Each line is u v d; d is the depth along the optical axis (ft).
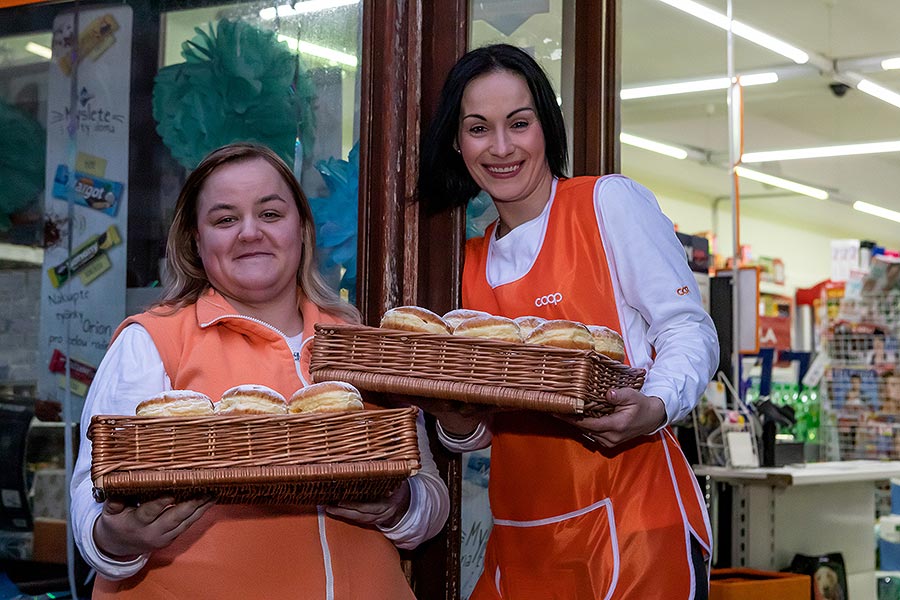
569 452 5.58
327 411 4.46
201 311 5.33
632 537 5.41
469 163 5.98
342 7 7.68
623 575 5.36
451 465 7.11
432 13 7.35
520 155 5.84
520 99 5.82
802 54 22.07
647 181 28.96
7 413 8.31
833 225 33.04
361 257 7.28
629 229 5.65
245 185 5.34
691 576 5.44
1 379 8.38
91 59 8.42
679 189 29.55
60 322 8.34
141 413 4.39
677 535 5.46
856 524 14.16
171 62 8.23
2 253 8.47
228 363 5.24
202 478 4.09
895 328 16.96
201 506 4.36
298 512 5.03
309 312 5.65
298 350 5.53
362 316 7.23
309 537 5.02
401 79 7.29
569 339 4.83
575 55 8.81
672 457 5.66
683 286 5.61
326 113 7.72
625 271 5.64
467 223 7.56
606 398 4.85
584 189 5.84
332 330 4.97
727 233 30.81
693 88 23.99
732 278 13.60
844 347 17.35
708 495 12.39
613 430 4.92
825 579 12.61
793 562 12.72
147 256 8.18
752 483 11.85
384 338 4.90
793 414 13.29
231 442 4.20
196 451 4.17
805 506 13.23
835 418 17.15
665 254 5.64
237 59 8.00
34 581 8.05
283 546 4.95
